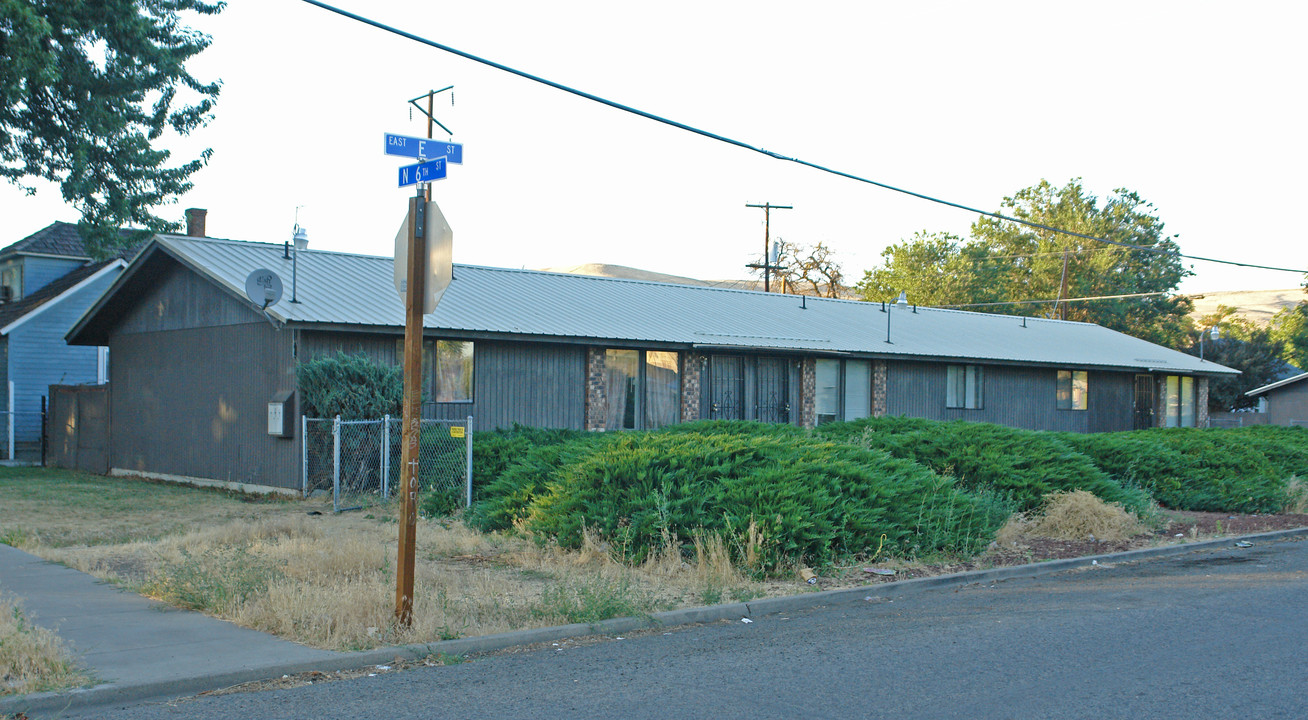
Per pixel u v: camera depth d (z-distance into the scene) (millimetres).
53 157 22109
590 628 8016
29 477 21781
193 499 17250
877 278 70188
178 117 23641
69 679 6230
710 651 7434
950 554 11656
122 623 7883
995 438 15555
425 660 7129
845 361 26406
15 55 17531
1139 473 17391
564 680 6602
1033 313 66062
